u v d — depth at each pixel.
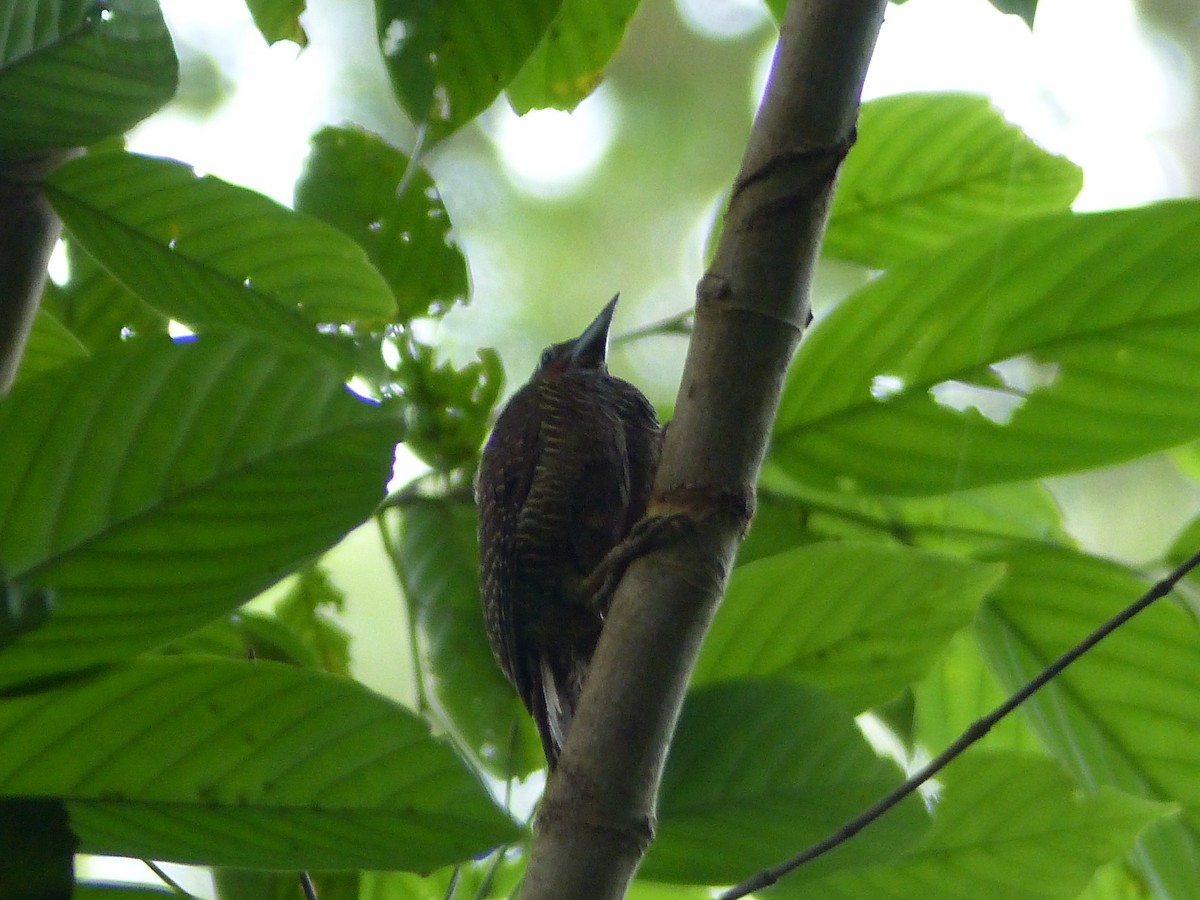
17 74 8.92
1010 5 8.91
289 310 9.09
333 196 9.28
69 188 9.00
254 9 9.16
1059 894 9.11
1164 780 9.19
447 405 9.27
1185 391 9.10
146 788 8.88
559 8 9.01
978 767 9.13
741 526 8.91
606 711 8.88
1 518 8.80
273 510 8.82
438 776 8.88
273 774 8.88
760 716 9.02
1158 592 8.99
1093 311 9.11
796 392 9.15
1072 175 9.28
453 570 9.33
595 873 8.85
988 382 9.12
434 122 9.01
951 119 9.27
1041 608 9.20
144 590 8.82
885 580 9.09
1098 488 16.41
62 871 8.84
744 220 8.91
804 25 8.92
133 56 8.93
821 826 9.02
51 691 8.85
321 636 9.33
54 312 9.26
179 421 8.81
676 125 21.22
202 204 9.03
